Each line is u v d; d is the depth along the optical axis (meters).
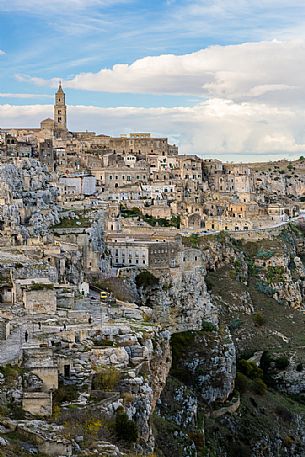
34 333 95.81
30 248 161.62
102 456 70.44
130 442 78.12
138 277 196.50
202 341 196.12
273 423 198.62
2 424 69.75
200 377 187.38
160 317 194.88
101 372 87.56
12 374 79.75
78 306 121.81
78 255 170.12
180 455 132.25
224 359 193.88
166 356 113.12
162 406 147.75
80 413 77.50
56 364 84.25
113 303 133.50
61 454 68.06
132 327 107.44
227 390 193.75
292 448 196.00
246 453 180.38
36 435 68.75
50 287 111.94
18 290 114.50
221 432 179.38
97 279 180.75
